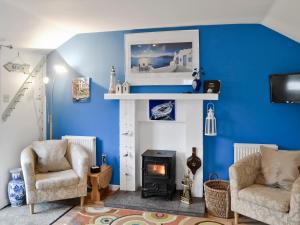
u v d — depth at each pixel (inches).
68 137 163.6
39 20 132.4
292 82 128.3
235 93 144.1
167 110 151.6
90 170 148.7
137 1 111.1
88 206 138.8
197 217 125.4
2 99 137.7
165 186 138.0
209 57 145.6
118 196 145.5
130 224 118.6
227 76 144.4
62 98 167.9
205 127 146.2
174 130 153.3
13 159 145.9
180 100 149.8
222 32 143.9
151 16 131.9
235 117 144.6
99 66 161.0
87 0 109.4
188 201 134.4
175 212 128.3
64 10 121.5
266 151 128.1
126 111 153.9
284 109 138.9
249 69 142.1
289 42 137.0
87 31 158.6
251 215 111.4
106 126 161.9
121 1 111.0
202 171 144.9
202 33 145.9
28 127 157.6
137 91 155.4
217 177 147.3
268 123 141.1
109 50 158.7
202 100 144.6
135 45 153.6
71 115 167.2
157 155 139.3
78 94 164.7
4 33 128.3
